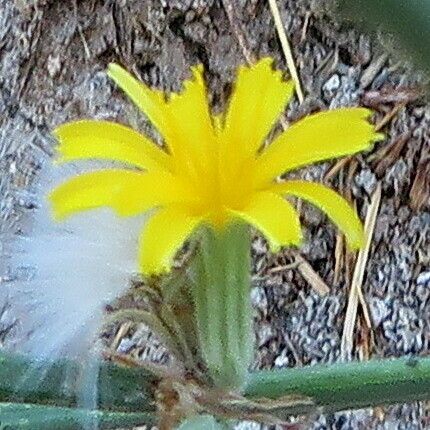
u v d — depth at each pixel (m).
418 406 0.09
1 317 0.09
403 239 0.09
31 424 0.05
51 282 0.05
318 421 0.09
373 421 0.09
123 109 0.09
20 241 0.05
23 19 0.11
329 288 0.09
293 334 0.09
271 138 0.09
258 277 0.09
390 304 0.09
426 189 0.09
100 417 0.05
